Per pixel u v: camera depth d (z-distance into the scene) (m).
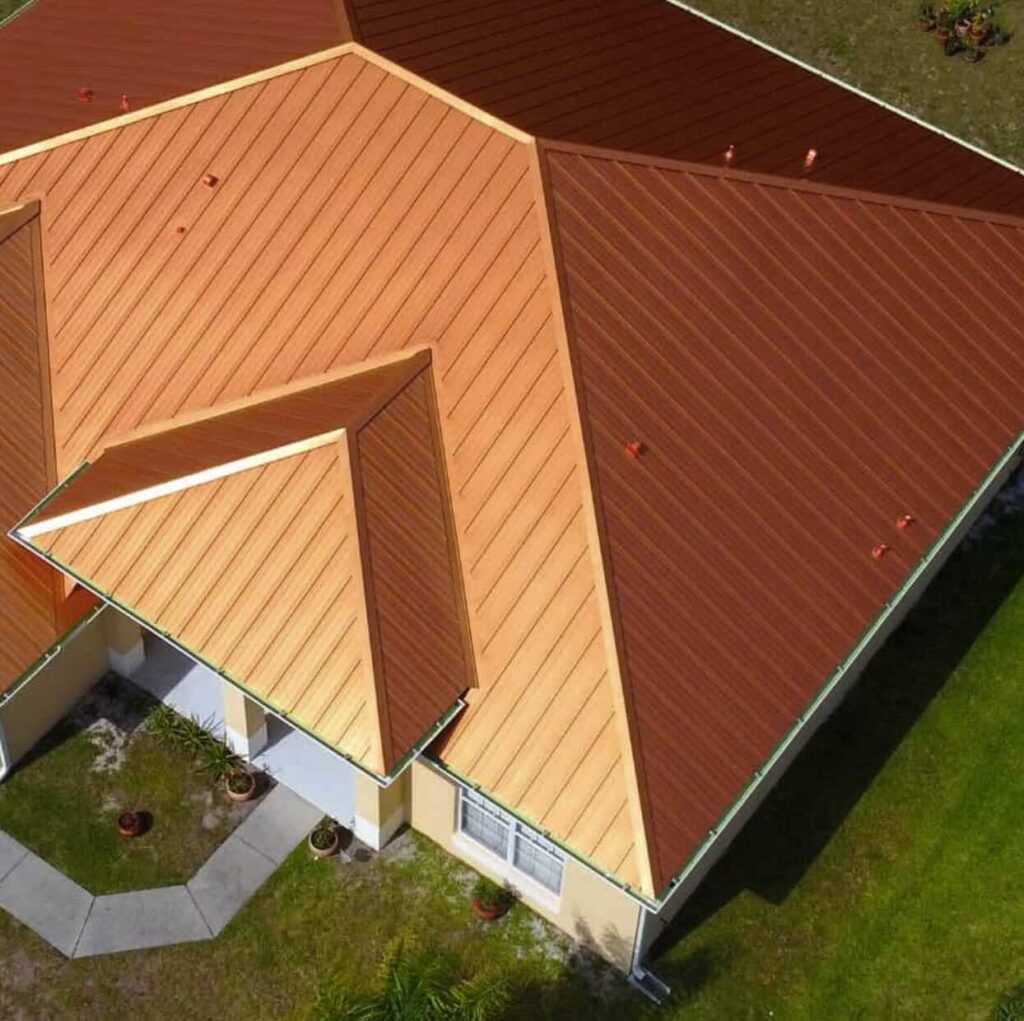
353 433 26.12
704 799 24.52
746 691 25.53
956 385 29.89
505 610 25.70
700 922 28.38
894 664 32.69
